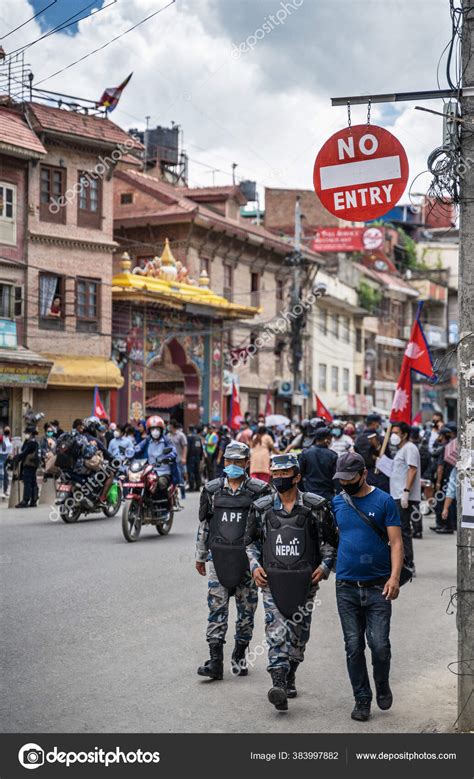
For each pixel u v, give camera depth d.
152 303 37.16
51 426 25.06
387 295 64.69
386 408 64.94
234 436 30.61
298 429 29.61
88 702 6.88
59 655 8.19
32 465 22.28
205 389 41.91
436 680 7.70
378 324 63.72
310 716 6.69
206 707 6.84
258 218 61.25
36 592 10.88
